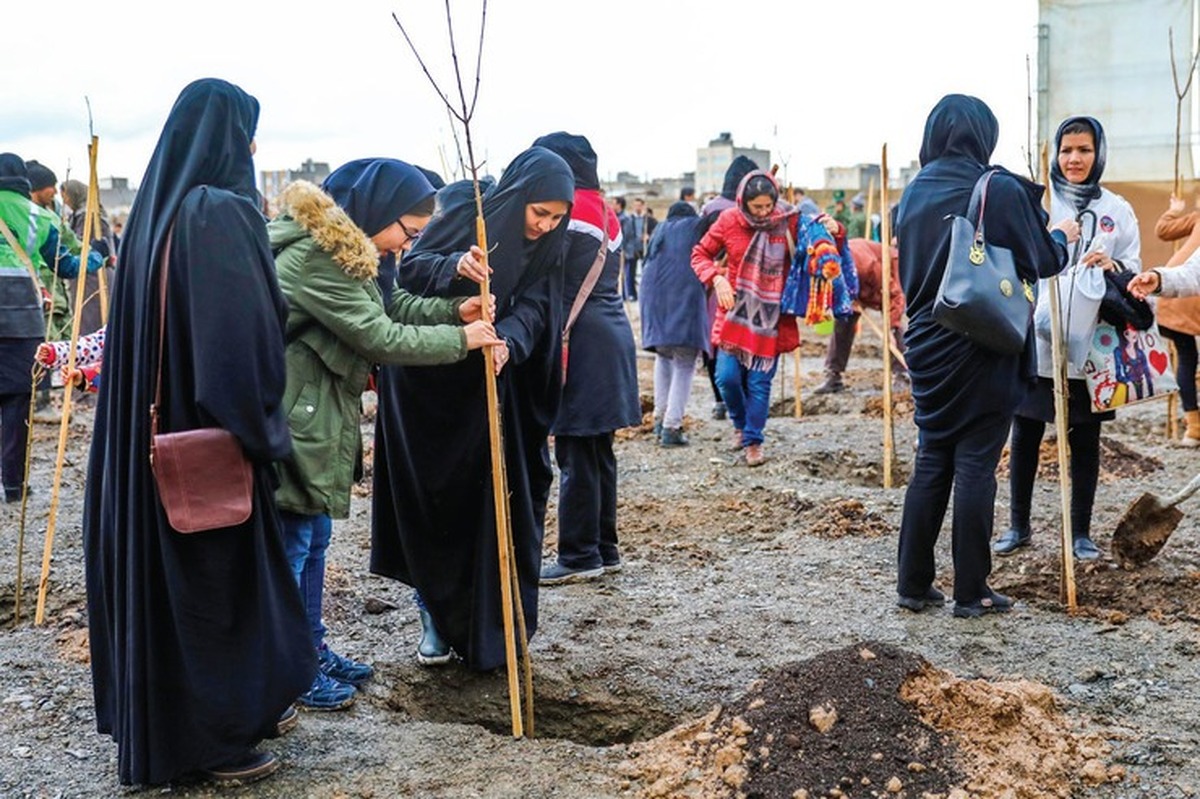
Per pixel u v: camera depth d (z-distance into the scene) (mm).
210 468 3338
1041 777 3582
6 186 7922
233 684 3471
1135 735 3906
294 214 3770
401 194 4145
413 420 4316
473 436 4301
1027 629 4949
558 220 4375
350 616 5203
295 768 3750
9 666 4684
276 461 3539
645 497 7457
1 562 5992
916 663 3859
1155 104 12320
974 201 4785
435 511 4406
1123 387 5438
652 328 8750
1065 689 4332
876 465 8117
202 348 3307
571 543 5723
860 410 10617
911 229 5000
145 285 3410
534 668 4633
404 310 4324
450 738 3984
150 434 3406
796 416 10273
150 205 3484
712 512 7082
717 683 4516
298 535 3938
